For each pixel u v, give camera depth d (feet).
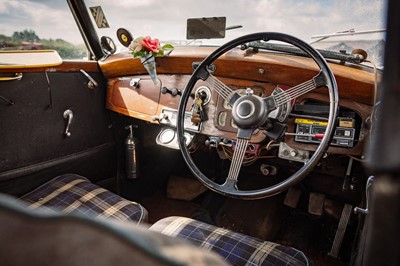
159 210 6.81
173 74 5.23
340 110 4.28
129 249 1.04
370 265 1.26
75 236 1.08
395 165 0.99
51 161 5.19
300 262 3.22
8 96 4.52
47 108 5.04
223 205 6.74
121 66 5.53
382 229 1.15
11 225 1.13
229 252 3.31
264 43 4.61
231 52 4.65
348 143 3.99
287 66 4.29
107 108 6.00
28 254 1.08
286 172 6.39
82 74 5.51
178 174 7.30
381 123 1.06
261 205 6.56
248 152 4.30
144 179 6.90
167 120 5.21
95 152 5.95
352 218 5.79
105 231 1.07
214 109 4.64
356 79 3.95
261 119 3.66
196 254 1.19
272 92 4.18
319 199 6.07
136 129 6.54
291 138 4.20
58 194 4.45
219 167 6.86
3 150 4.55
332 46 5.01
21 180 4.81
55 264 1.06
